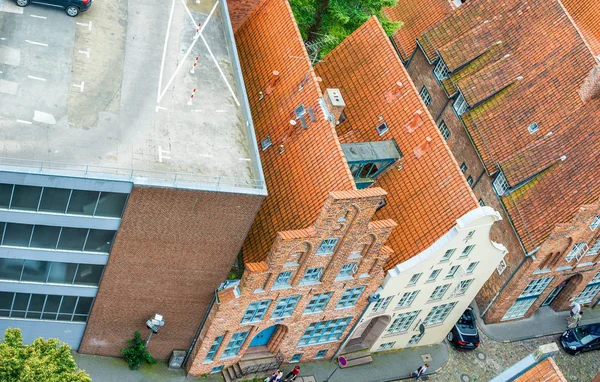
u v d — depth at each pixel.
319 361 65.31
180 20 59.12
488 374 69.44
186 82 55.69
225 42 59.31
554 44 73.75
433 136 60.91
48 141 49.19
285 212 57.34
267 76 63.31
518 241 68.44
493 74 74.69
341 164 55.69
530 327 73.94
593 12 82.50
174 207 50.31
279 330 61.50
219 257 53.78
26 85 51.25
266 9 66.38
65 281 53.38
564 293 74.56
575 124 69.69
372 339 65.94
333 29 71.31
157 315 55.81
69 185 48.09
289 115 60.31
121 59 55.03
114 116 51.91
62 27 54.94
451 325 67.94
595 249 70.50
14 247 50.69
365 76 65.69
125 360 58.97
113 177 48.31
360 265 58.00
